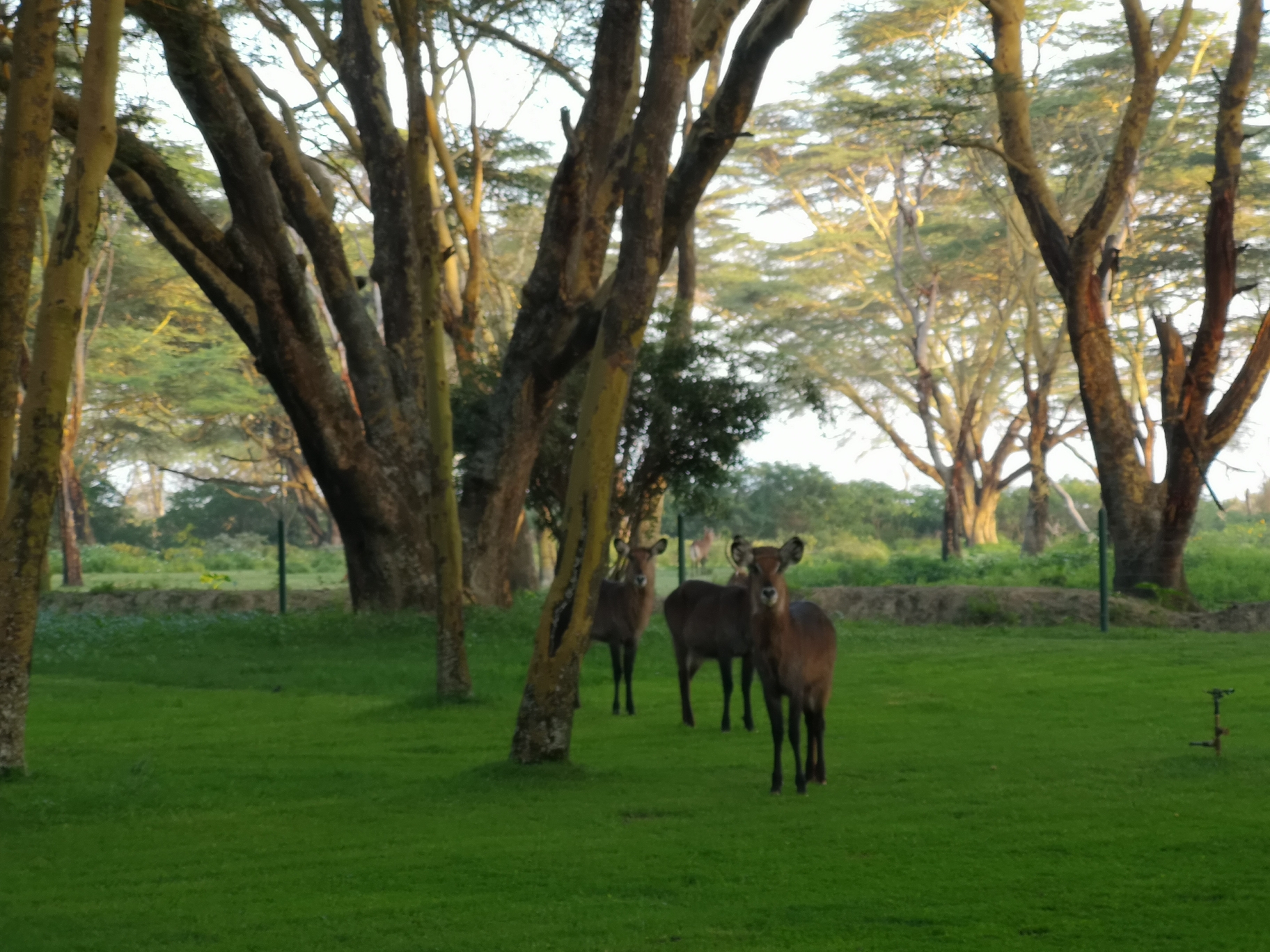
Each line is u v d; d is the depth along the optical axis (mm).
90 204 9234
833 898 5746
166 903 5938
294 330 19531
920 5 34656
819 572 35000
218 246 18984
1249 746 9609
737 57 16984
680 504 23969
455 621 12781
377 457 20859
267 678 15367
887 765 9133
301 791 8570
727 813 7621
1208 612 20766
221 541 64750
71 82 16547
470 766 9508
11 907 5914
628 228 8891
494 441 20797
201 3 16375
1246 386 22344
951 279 45219
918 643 18062
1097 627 20156
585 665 16062
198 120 18062
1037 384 46938
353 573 21375
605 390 8867
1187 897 5660
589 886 6059
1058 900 5648
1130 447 22953
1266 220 38250
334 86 22594
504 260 38625
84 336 38812
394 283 21297
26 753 10266
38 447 9133
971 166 37031
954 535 43250
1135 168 36406
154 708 12922
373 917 5633
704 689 14180
